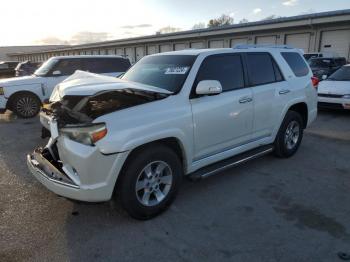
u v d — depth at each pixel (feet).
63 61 33.55
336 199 13.19
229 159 14.57
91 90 10.94
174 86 12.64
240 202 12.94
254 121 15.21
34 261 9.42
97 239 10.50
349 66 33.65
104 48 164.45
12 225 11.33
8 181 15.23
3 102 31.07
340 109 30.53
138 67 15.35
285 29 87.35
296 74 18.11
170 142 12.23
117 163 10.33
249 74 15.17
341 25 76.54
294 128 18.24
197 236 10.62
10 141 22.66
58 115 11.93
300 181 14.98
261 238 10.48
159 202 11.73
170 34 116.37
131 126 10.54
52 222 11.53
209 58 13.67
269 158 18.16
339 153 19.15
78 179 10.41
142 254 9.75
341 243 10.15
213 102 13.10
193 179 12.75
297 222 11.42
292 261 9.36
